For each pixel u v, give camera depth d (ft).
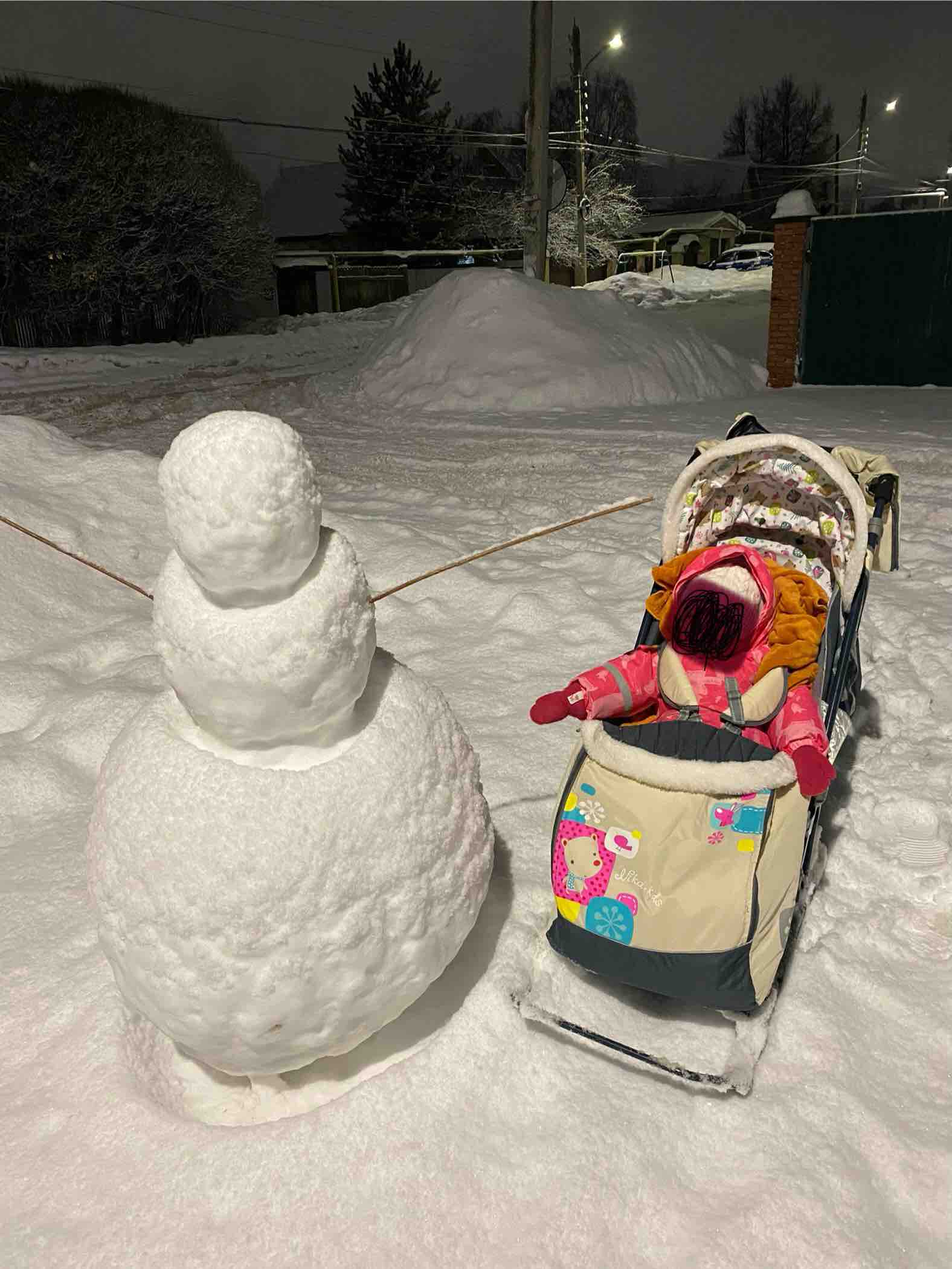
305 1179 6.77
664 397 45.09
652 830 7.73
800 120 227.40
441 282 51.80
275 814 6.39
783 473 11.38
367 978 6.72
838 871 10.41
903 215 45.47
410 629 17.38
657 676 9.53
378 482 29.55
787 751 8.39
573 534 22.57
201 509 5.86
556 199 120.47
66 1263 6.29
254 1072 7.09
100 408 44.73
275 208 158.81
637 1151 7.04
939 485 25.58
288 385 54.03
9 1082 7.67
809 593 10.25
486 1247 6.35
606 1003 8.54
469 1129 7.18
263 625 6.21
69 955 9.02
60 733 12.94
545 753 12.79
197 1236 6.44
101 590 17.56
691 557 10.27
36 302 69.97
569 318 48.01
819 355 49.96
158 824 6.44
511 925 9.27
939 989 8.74
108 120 70.59
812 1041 8.03
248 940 6.27
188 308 80.07
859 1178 6.81
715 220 168.86
